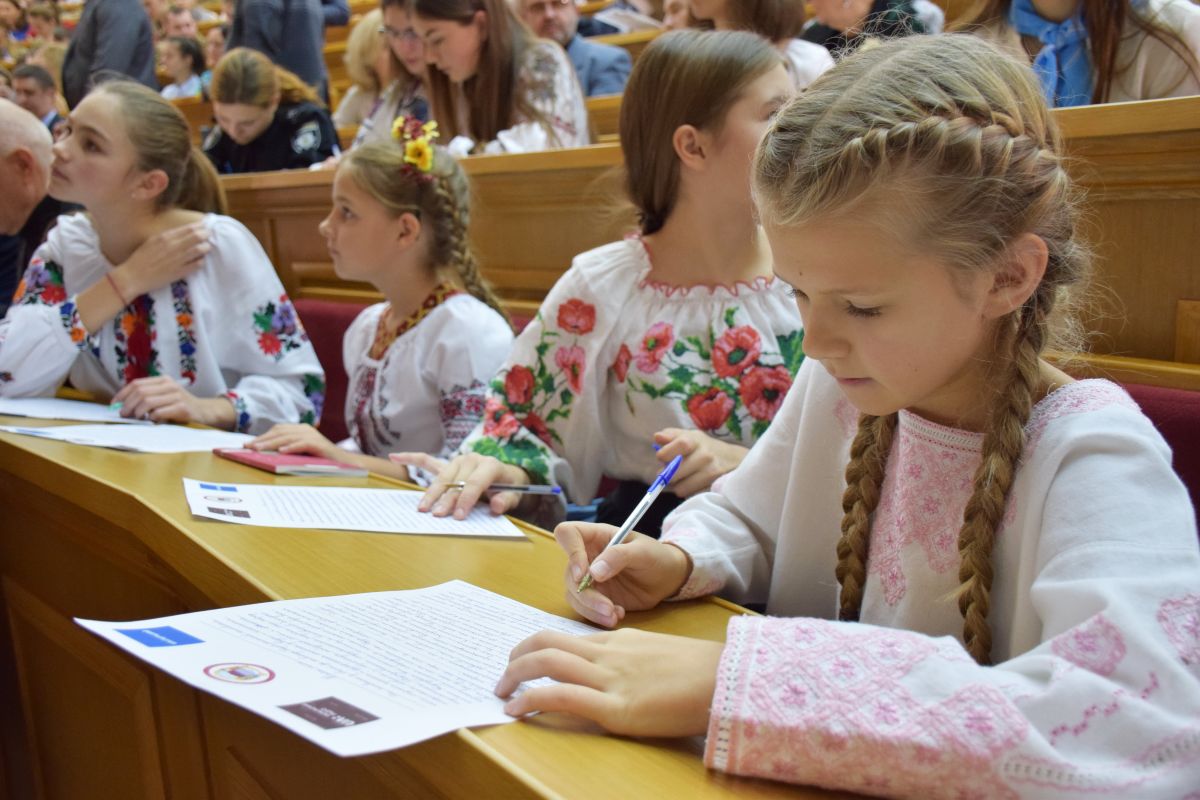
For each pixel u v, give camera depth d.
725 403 1.70
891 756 0.66
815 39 2.92
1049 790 0.63
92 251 2.46
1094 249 1.73
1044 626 0.78
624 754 0.71
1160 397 1.55
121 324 2.38
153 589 1.38
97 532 1.50
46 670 1.73
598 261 1.81
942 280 0.81
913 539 0.99
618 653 0.80
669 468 1.15
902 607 1.00
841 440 1.15
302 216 3.56
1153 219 1.68
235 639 0.86
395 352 2.26
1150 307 1.71
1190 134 1.59
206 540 1.20
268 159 4.43
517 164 2.76
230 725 1.10
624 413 1.78
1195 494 1.50
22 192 2.82
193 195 2.51
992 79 0.86
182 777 1.26
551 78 3.39
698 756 0.72
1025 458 0.88
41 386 2.36
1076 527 0.80
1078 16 2.28
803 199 0.80
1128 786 0.63
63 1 10.59
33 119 2.82
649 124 1.67
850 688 0.70
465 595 1.05
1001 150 0.82
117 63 6.21
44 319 2.32
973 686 0.68
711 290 1.73
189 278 2.38
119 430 1.97
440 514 1.41
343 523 1.32
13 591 1.82
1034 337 0.90
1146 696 0.67
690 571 1.10
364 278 2.30
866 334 0.83
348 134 4.96
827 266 0.81
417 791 0.79
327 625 0.92
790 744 0.68
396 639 0.89
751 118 1.59
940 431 0.97
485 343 2.19
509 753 0.69
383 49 4.93
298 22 5.48
